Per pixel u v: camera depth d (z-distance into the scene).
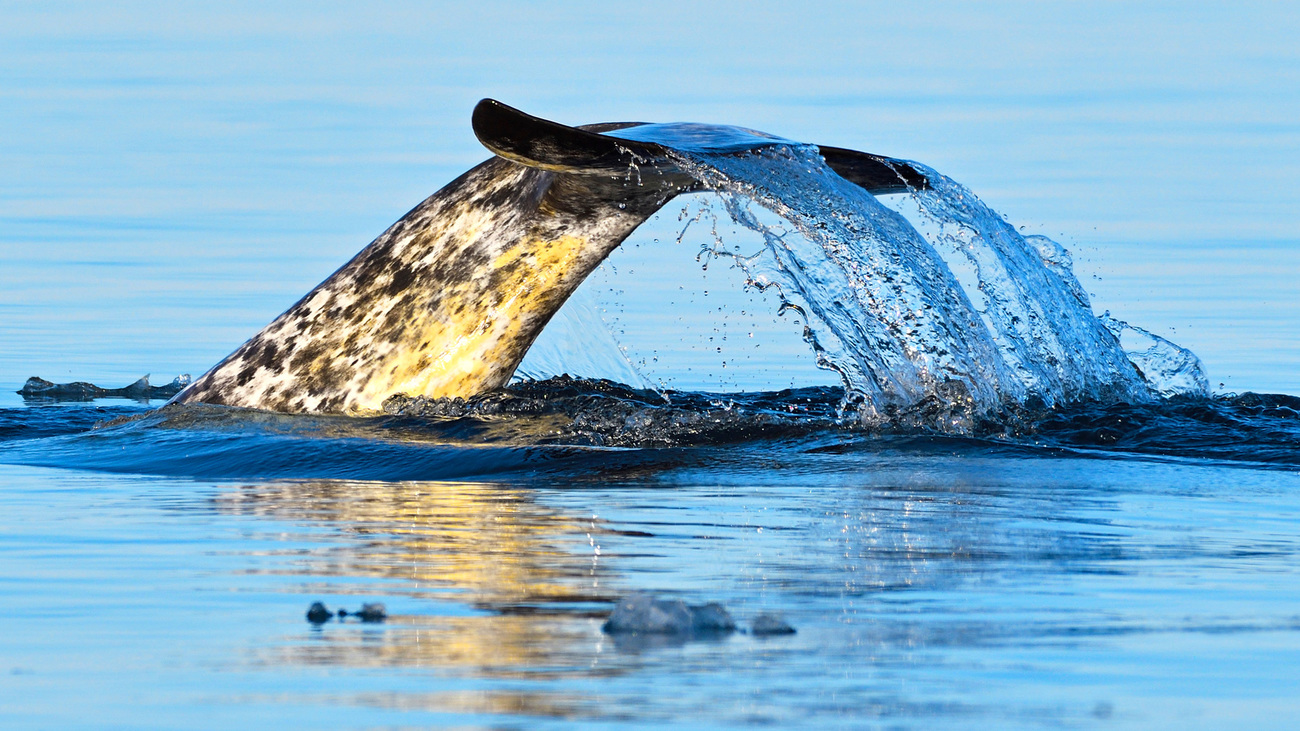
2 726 14.66
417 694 15.45
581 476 32.00
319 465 34.47
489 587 20.52
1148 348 45.25
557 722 14.52
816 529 25.17
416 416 39.16
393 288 40.78
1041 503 27.78
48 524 26.34
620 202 38.62
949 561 22.31
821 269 37.72
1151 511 26.89
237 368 41.72
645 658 16.77
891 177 38.94
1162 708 15.09
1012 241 40.91
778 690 15.53
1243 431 35.53
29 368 59.06
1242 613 19.00
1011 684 15.84
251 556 23.00
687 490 29.84
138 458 36.22
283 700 15.34
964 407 35.97
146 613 19.16
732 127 38.16
